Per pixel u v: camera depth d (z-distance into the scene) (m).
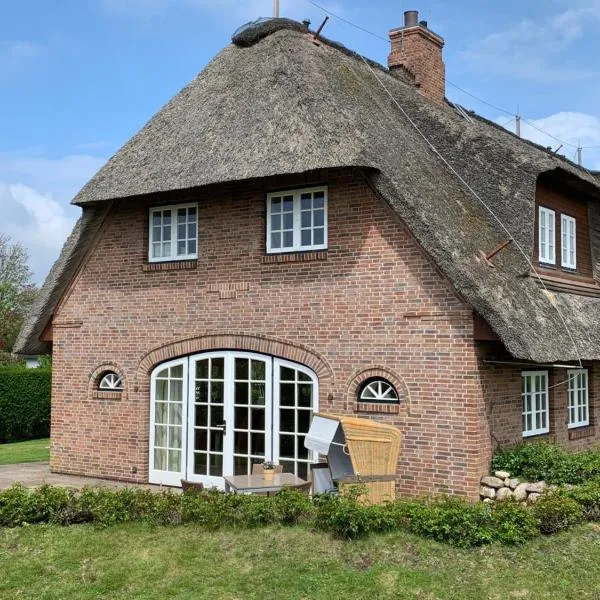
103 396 15.04
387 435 10.93
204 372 13.97
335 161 11.98
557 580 8.38
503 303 11.71
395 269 12.23
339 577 8.40
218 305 13.82
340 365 12.57
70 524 10.44
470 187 14.62
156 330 14.48
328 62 15.27
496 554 8.89
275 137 13.02
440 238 11.70
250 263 13.56
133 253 14.91
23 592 8.54
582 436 15.56
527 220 13.78
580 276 16.61
